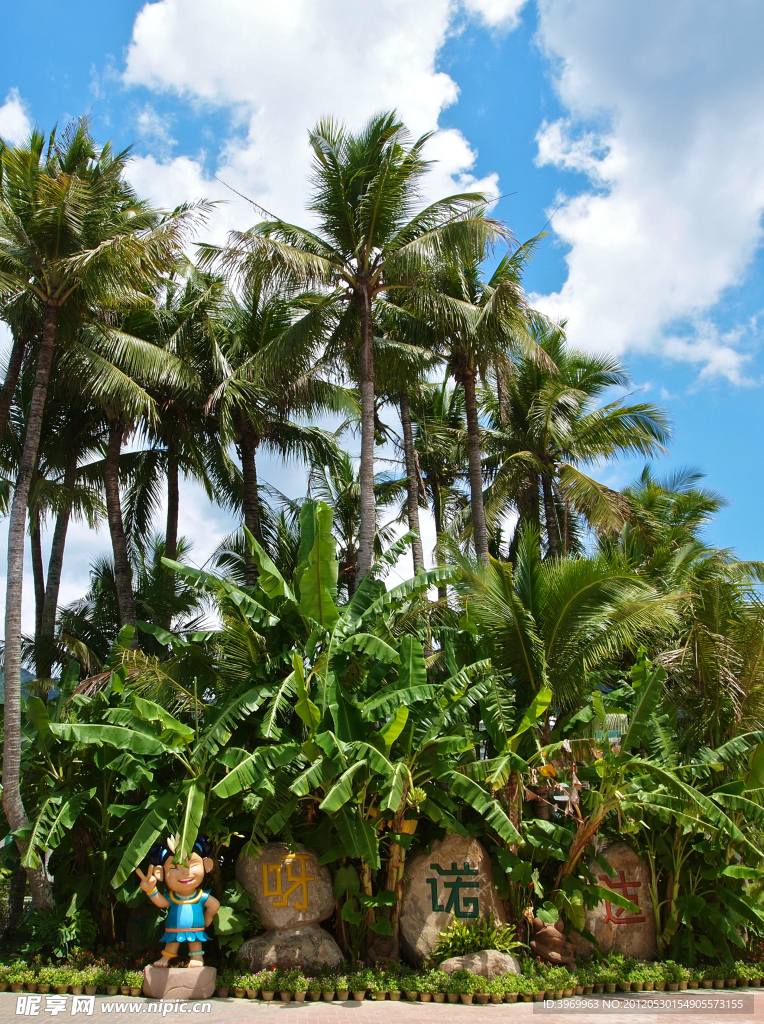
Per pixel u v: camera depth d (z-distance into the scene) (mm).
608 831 13289
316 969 10852
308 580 12047
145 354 15320
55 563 18266
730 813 12938
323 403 18391
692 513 21984
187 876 10742
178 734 11078
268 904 11203
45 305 12945
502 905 12000
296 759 11508
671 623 13477
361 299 15289
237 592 12062
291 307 17969
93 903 12000
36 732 12391
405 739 11617
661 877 13320
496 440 20250
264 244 14148
